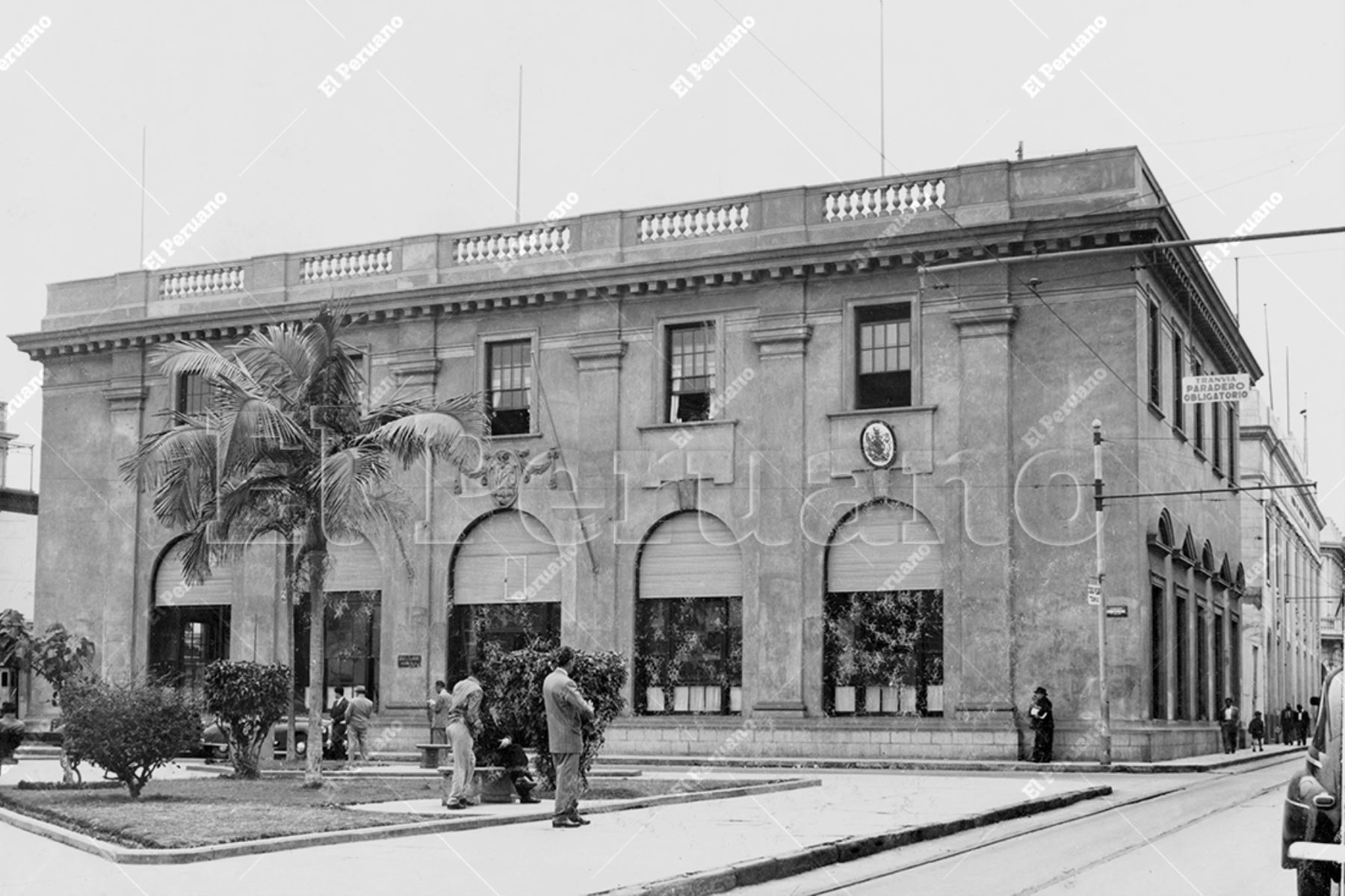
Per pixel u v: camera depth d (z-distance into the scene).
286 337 23.81
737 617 36.09
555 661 17.52
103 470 43.66
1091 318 33.53
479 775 19.77
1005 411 33.88
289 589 25.84
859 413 35.16
